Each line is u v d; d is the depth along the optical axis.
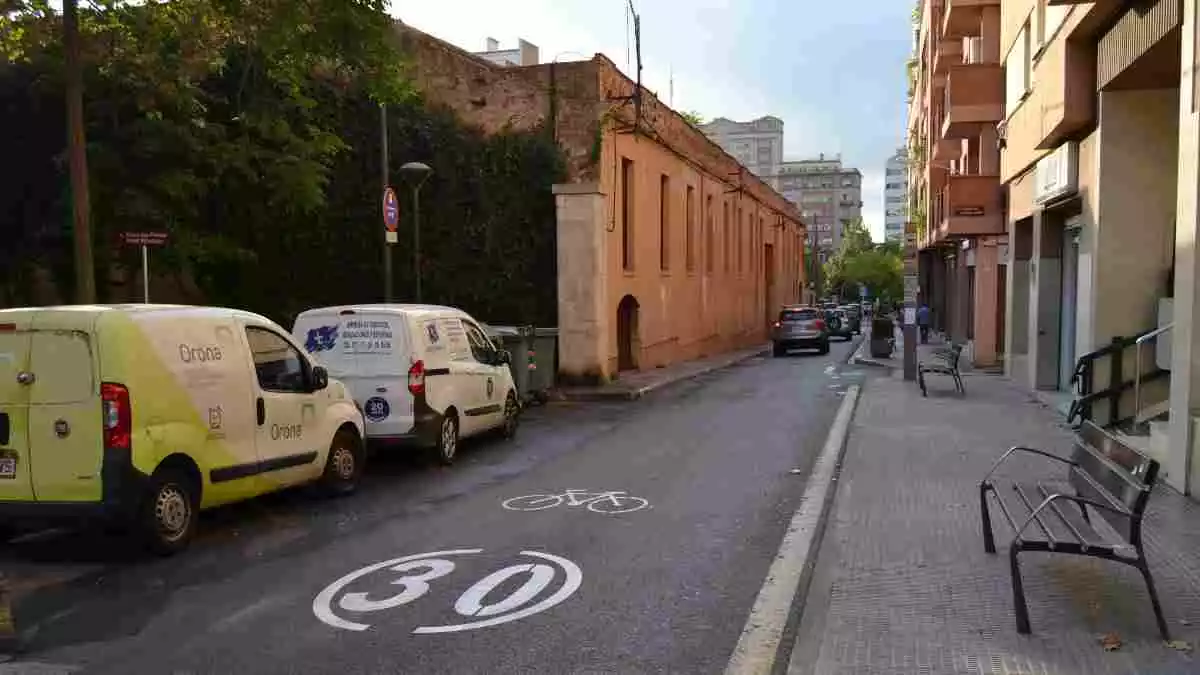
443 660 4.91
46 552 7.12
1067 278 16.06
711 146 31.00
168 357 6.99
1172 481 8.41
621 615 5.57
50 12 11.42
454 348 11.41
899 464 9.91
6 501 6.62
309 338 10.46
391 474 10.36
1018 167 17.62
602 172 19.17
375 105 18.41
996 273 23.77
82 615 5.68
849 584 5.86
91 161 13.07
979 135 25.41
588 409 16.45
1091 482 5.90
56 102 13.63
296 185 14.20
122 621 5.57
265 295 18.08
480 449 12.09
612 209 20.11
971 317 30.97
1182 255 8.33
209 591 6.13
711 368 24.92
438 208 19.00
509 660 4.90
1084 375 12.30
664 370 23.83
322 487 8.98
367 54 10.41
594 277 18.89
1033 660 4.58
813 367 26.02
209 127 14.00
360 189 18.48
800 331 32.38
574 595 5.95
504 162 19.05
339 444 9.15
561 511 8.39
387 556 6.95
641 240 22.89
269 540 7.47
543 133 19.11
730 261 34.62
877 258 100.75
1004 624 5.09
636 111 21.22
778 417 14.78
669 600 5.84
